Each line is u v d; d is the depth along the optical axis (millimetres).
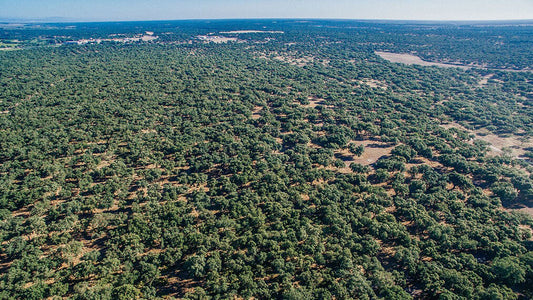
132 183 118375
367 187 111750
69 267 79688
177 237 86875
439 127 169750
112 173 120312
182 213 98625
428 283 75062
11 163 121625
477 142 153125
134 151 134375
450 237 88812
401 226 93188
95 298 69000
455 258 81500
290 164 132000
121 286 72500
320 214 101000
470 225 93250
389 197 108188
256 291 72625
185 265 80312
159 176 120062
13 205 100812
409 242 87250
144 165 129250
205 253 83250
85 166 125375
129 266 78938
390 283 74500
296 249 84938
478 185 122000
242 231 92562
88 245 89000
